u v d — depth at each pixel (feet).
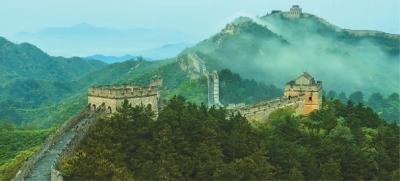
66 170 246.06
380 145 427.74
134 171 293.23
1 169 453.58
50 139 304.09
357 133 451.94
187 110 379.35
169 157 311.06
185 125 354.95
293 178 337.52
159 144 320.70
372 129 505.66
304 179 360.89
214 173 308.81
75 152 281.54
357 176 390.21
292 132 421.18
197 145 349.41
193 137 355.36
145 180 278.26
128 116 342.23
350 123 489.67
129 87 380.78
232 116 405.39
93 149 285.84
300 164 366.22
